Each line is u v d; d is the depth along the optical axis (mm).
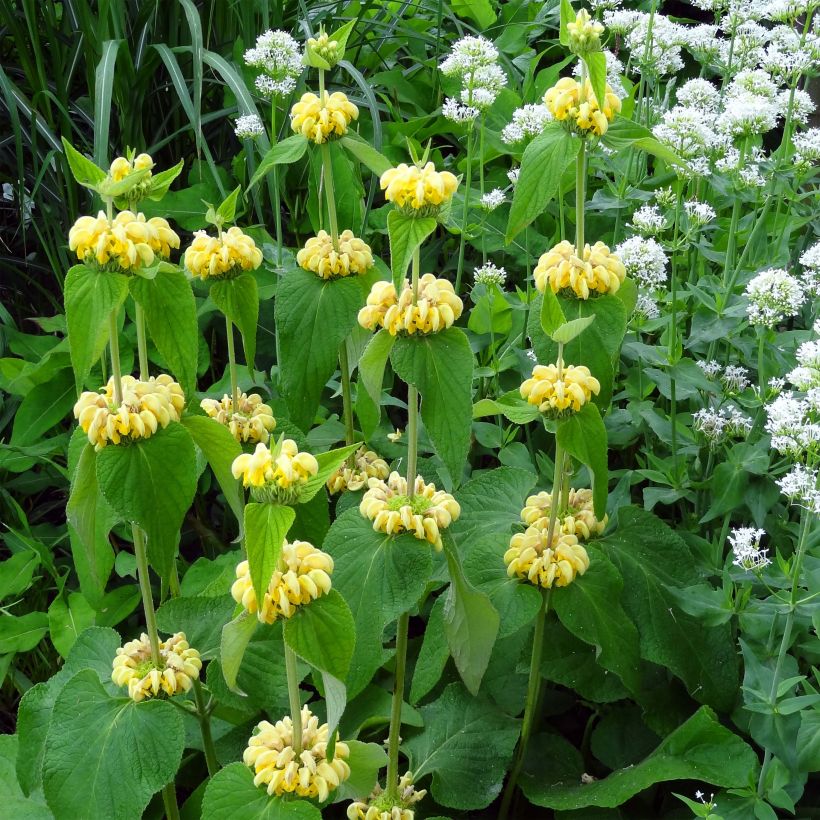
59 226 1476
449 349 761
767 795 860
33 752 827
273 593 666
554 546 880
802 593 906
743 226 1261
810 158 1165
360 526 789
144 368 795
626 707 1000
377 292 761
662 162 1359
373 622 761
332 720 688
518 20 1909
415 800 864
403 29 1792
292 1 1685
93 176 725
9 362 1255
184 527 1301
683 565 950
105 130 1285
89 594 1070
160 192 776
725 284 1158
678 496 1070
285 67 1252
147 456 749
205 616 860
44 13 1402
